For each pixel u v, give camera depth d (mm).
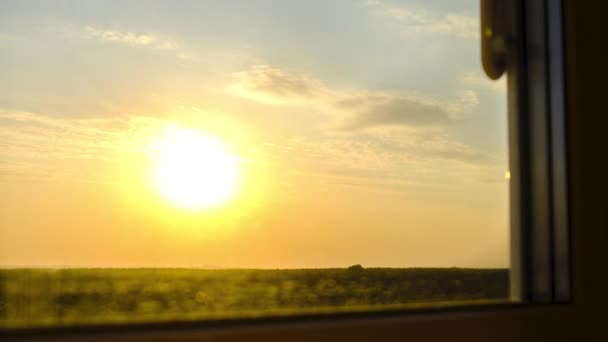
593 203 1163
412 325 778
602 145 1194
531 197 1194
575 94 1159
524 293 1162
